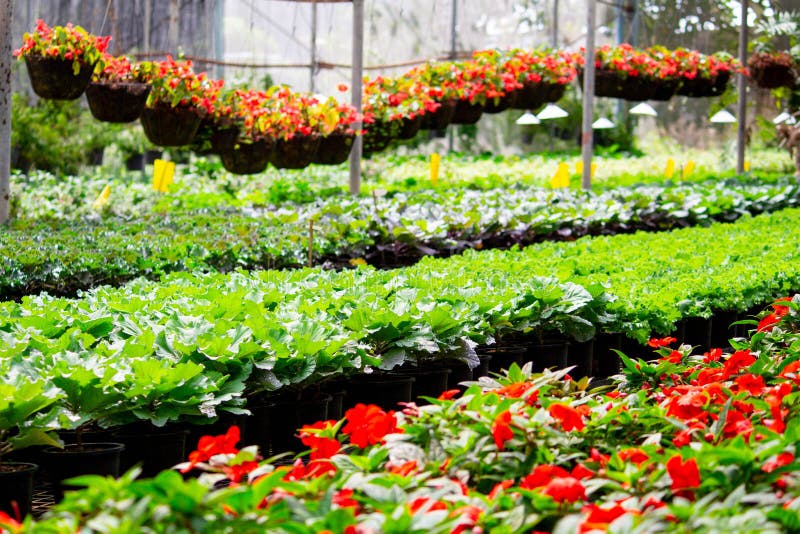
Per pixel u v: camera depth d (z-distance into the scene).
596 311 6.59
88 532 2.15
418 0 25.22
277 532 2.30
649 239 10.74
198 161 19.94
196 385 4.26
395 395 5.41
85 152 20.73
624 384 4.66
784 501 2.54
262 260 9.45
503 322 6.10
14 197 13.89
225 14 22.95
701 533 2.29
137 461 4.34
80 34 9.57
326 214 11.79
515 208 13.66
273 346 4.66
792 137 19.66
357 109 14.12
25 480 3.78
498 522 2.48
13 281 7.48
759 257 9.01
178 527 2.20
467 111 16.00
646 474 2.98
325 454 3.05
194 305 5.71
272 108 12.35
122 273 8.11
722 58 18.28
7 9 9.63
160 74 10.34
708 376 4.29
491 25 27.09
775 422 3.24
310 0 14.22
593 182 20.81
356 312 5.34
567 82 16.17
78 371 3.98
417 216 12.09
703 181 20.48
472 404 3.24
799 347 5.08
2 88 9.76
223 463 2.79
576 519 2.30
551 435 3.11
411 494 2.62
